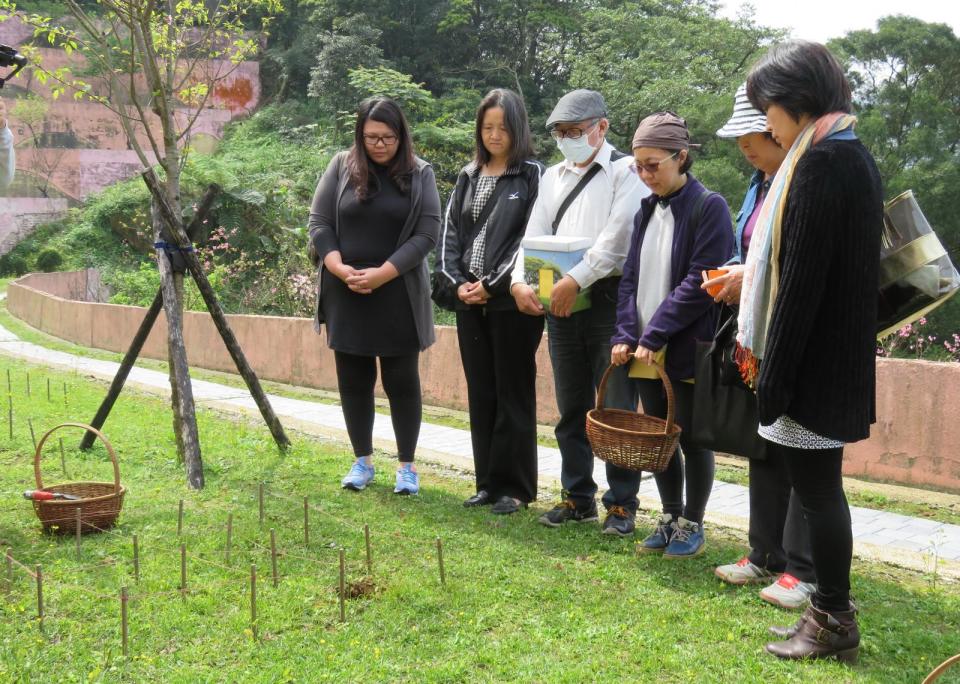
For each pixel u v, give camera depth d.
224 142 33.91
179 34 6.57
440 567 3.59
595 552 4.07
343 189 5.03
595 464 6.16
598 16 28.67
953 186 19.31
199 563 3.72
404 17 40.19
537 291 4.34
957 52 22.08
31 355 12.46
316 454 5.93
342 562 3.24
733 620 3.28
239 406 8.12
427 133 22.83
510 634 3.14
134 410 7.41
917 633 3.21
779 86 2.79
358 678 2.79
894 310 2.89
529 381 4.77
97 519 4.06
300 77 41.03
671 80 24.22
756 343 2.90
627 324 3.96
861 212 2.65
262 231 21.20
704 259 3.75
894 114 21.27
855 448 5.82
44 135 36.22
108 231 26.00
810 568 3.46
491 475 4.84
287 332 10.23
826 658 2.96
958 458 5.35
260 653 2.93
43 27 6.07
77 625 3.11
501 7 36.78
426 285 5.16
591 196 4.33
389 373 5.09
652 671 2.88
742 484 5.54
